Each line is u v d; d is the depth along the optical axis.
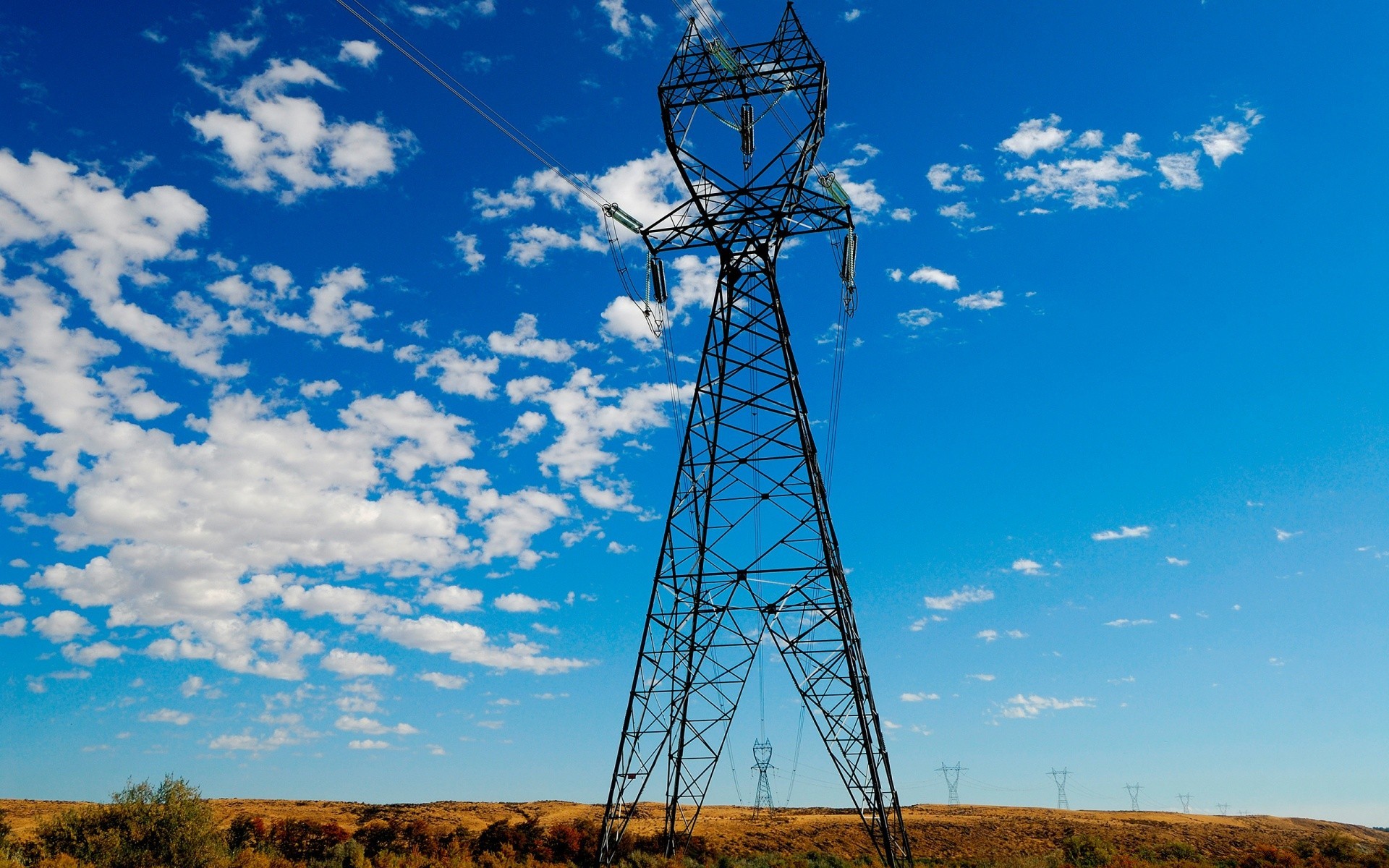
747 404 42.50
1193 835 101.38
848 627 40.53
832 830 88.06
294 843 53.97
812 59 41.50
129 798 40.66
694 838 66.31
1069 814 117.62
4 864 34.97
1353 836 118.81
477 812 93.12
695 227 42.81
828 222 42.41
